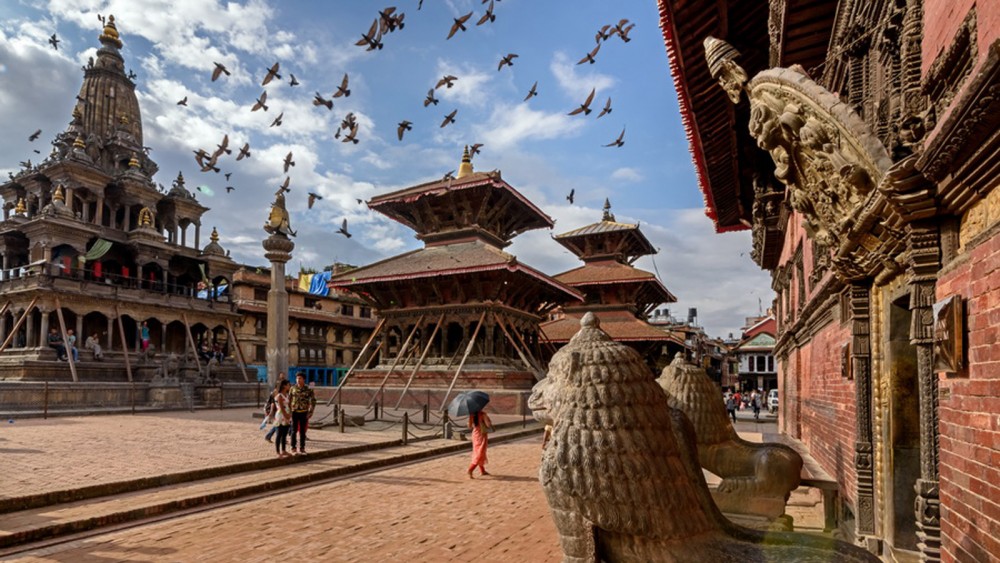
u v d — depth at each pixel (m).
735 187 15.02
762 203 15.15
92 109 51.97
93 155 49.44
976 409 3.68
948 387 4.23
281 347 24.05
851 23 6.57
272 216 24.48
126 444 16.27
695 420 7.25
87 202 46.66
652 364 42.69
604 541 3.65
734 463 7.04
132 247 46.72
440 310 34.38
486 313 33.28
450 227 38.16
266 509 10.00
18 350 36.62
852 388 7.55
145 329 41.66
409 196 37.69
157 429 20.69
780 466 6.74
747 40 9.00
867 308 6.77
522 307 37.84
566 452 3.65
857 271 6.54
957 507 4.00
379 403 33.09
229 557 7.30
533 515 9.57
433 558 7.34
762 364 67.25
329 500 10.77
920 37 4.79
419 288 35.34
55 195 42.88
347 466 13.82
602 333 4.09
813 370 12.83
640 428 3.63
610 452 3.55
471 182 35.91
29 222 41.56
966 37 3.68
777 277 20.78
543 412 4.09
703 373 7.58
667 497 3.54
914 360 5.89
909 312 5.93
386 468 14.72
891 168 4.16
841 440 8.56
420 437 19.30
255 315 58.06
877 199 4.68
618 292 44.53
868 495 6.60
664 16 8.20
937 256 4.41
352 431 20.34
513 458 16.59
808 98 5.22
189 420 24.88
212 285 52.47
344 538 8.19
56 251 42.66
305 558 7.30
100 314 42.62
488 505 10.34
